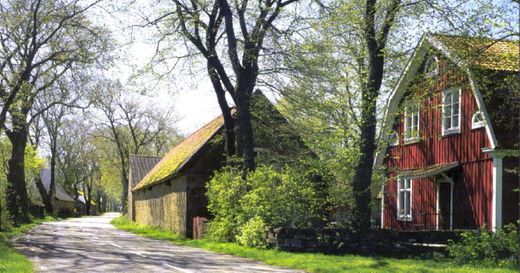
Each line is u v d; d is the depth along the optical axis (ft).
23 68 89.66
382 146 84.07
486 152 72.28
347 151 76.89
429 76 67.41
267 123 95.96
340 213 72.49
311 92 83.20
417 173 81.56
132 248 73.05
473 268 51.80
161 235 109.40
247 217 75.31
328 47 81.46
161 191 131.34
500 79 67.10
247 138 85.66
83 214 368.48
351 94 85.76
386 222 99.04
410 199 92.73
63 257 58.23
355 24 69.41
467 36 59.67
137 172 202.49
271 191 71.56
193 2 84.64
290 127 92.38
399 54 70.49
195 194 106.32
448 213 82.23
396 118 96.17
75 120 246.47
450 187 81.82
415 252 65.36
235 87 87.97
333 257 59.57
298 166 84.17
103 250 68.69
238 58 85.46
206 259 59.31
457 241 68.49
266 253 63.10
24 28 88.84
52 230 118.62
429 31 63.82
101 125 261.03
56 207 284.61
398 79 87.40
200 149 107.76
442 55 74.49
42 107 135.54
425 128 87.86
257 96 95.81
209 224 85.51
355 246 65.26
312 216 70.03
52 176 244.01
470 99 77.51
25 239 85.92
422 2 62.03
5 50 91.97
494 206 71.10
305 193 70.85
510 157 71.51
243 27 83.87
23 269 44.96
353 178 71.05
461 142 79.10
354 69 88.69
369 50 67.82
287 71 81.61
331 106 84.12
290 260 55.98
